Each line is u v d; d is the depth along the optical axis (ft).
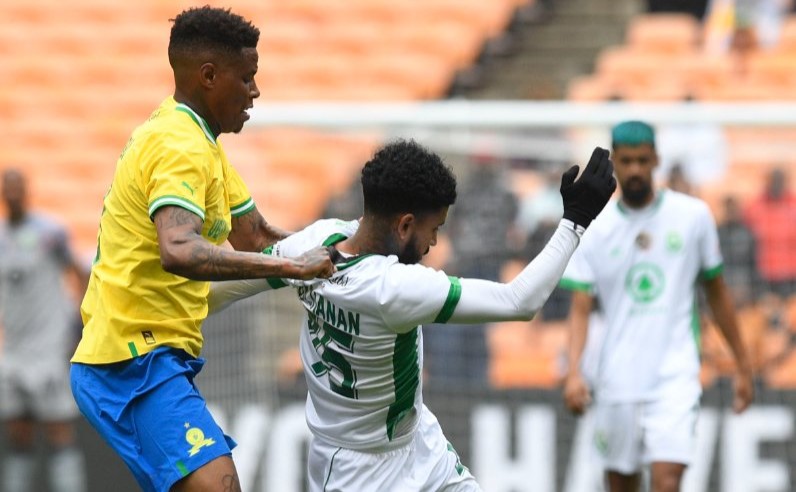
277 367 100.42
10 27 180.24
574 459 96.27
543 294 47.57
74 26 179.73
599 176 47.62
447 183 48.83
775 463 93.91
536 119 96.53
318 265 46.14
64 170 163.43
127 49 176.35
